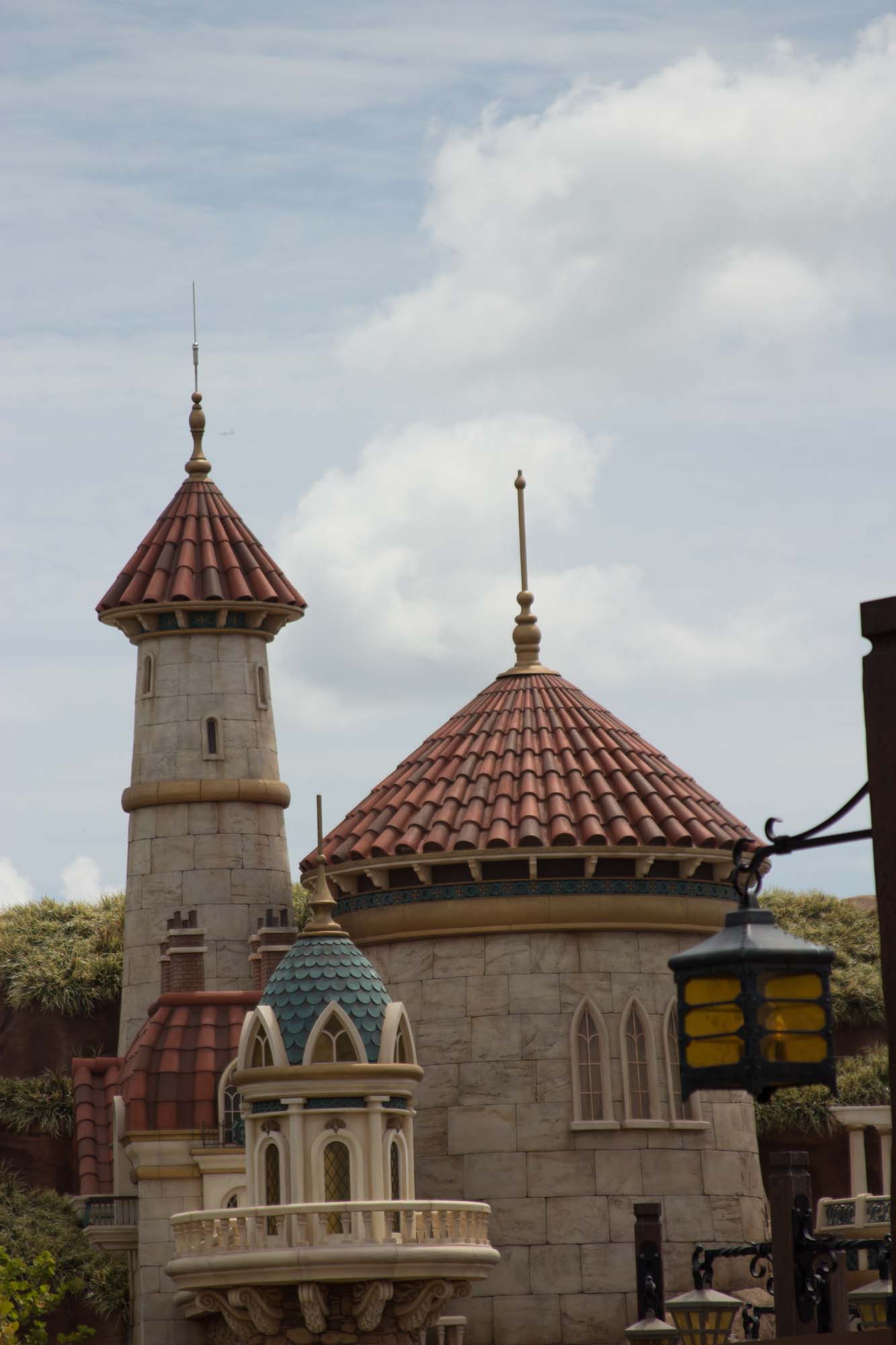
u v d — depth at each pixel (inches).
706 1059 1050.7
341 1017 2763.3
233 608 3484.3
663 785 3277.6
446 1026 3152.1
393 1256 2652.6
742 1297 3053.6
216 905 3408.0
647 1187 3085.6
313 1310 2662.4
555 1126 3083.2
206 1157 2965.1
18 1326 2942.9
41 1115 3590.1
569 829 3122.5
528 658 3528.5
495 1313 3031.5
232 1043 3058.6
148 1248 2962.6
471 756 3351.4
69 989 3821.4
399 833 3238.2
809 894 4539.9
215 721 3469.5
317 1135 2723.9
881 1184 3902.6
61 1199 3393.2
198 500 3612.2
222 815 3444.9
